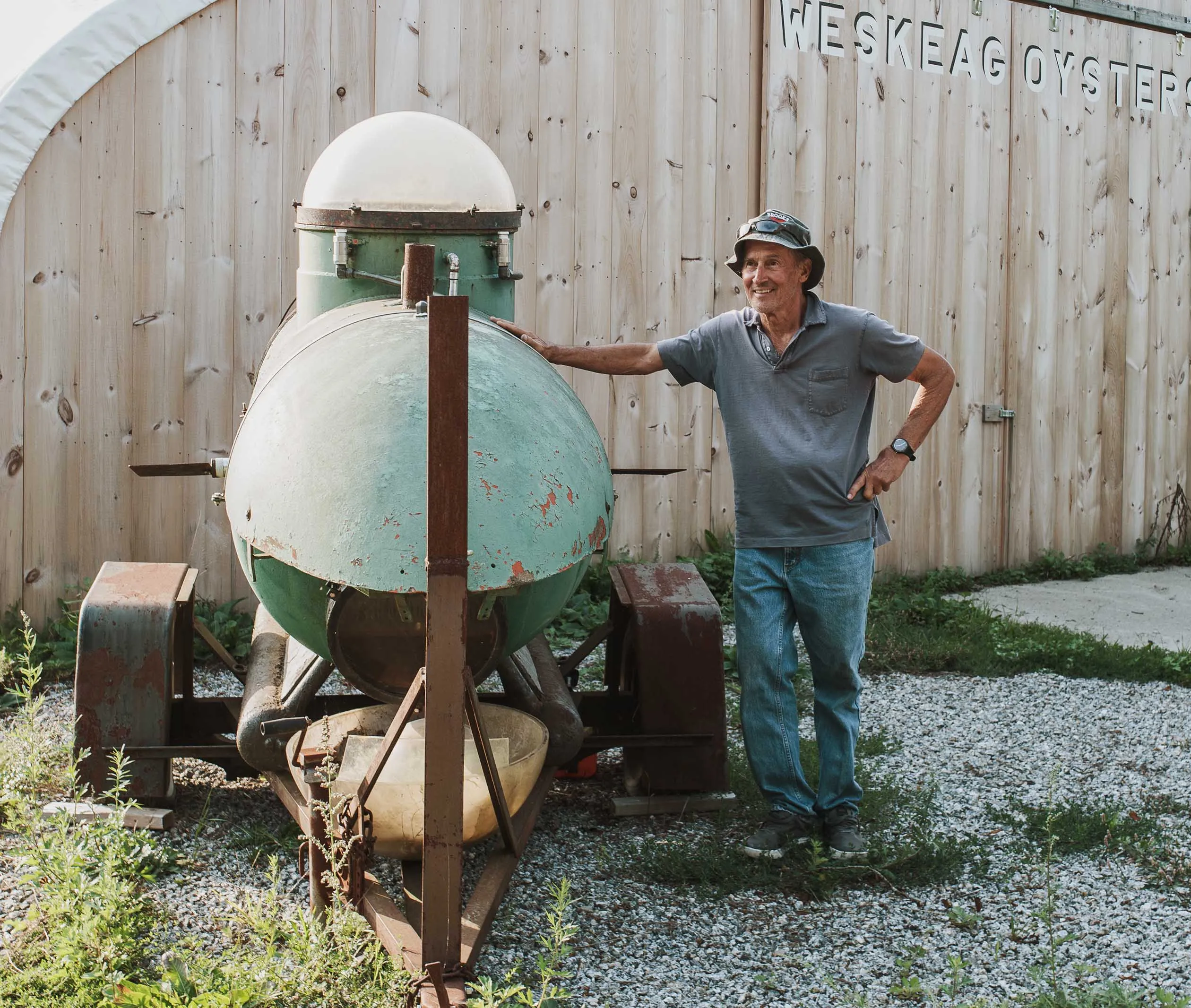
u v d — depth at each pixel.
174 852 3.99
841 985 3.36
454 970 2.95
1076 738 5.51
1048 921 3.65
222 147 6.52
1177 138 9.72
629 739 4.43
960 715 5.80
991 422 8.95
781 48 7.79
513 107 7.09
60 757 4.60
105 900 3.46
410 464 3.19
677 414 7.74
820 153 8.01
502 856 3.50
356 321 3.77
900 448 4.06
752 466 4.07
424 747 2.99
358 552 3.11
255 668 4.23
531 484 3.26
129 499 6.50
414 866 3.47
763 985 3.35
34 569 6.30
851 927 3.70
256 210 6.63
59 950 3.22
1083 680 6.46
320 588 3.44
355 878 3.21
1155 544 9.95
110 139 6.29
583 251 7.35
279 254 6.70
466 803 3.27
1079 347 9.36
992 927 3.70
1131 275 9.59
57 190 6.20
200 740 4.55
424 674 2.99
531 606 3.55
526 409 3.43
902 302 8.45
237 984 3.07
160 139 6.39
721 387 4.15
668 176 7.54
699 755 4.50
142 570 4.57
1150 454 9.88
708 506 7.91
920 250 8.48
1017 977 3.41
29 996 3.08
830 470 4.00
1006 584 8.94
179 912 3.63
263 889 3.80
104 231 6.32
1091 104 9.20
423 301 3.88
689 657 4.48
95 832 3.80
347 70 6.73
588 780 4.84
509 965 3.42
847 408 4.07
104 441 6.42
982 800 4.73
